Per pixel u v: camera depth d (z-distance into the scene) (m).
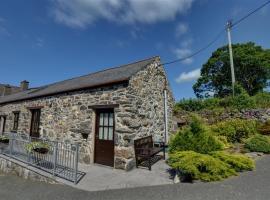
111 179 5.52
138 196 4.25
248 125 9.16
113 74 8.81
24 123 11.46
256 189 4.17
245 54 24.56
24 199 4.70
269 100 13.24
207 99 14.78
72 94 8.59
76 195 4.58
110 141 7.10
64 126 8.68
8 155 8.29
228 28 15.22
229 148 8.02
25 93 14.82
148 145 7.56
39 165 6.64
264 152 7.45
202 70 29.28
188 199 3.88
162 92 9.68
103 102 7.34
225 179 4.96
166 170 6.23
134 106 6.98
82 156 7.66
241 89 14.13
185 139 6.00
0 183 6.27
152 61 8.84
